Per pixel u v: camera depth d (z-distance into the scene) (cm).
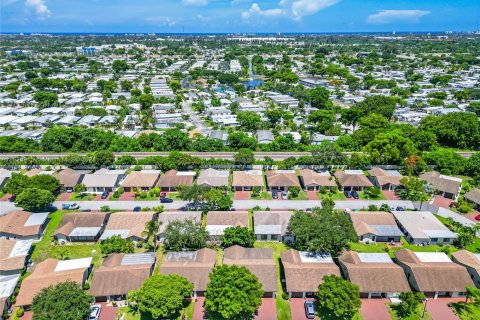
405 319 7381
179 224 9338
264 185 13375
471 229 9950
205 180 13038
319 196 12662
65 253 9206
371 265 8319
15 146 16512
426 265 8350
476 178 13775
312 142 18450
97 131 17688
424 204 12088
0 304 7294
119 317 7388
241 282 7100
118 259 8656
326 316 7431
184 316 7344
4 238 9550
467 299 7725
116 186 13162
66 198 12444
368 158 14700
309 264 8381
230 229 9525
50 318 6506
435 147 17250
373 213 10625
